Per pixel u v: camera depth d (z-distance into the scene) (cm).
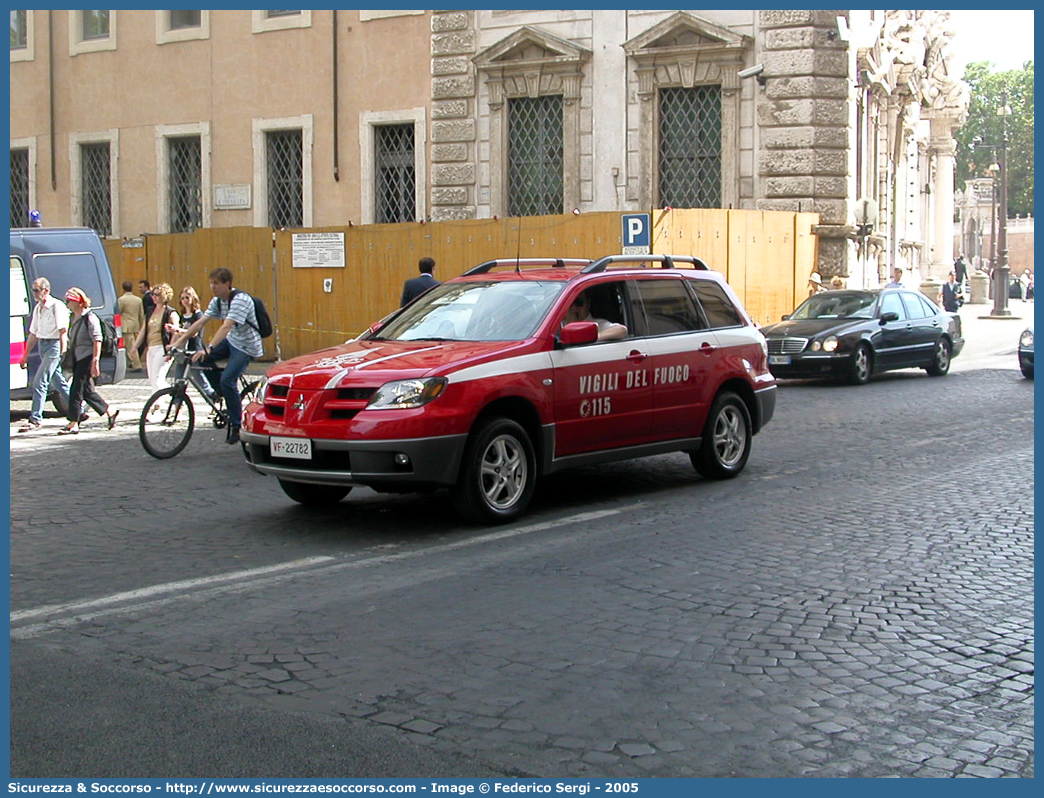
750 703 515
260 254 2689
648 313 1040
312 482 875
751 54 2678
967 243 10362
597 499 1011
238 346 1352
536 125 2897
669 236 2341
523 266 1398
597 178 2822
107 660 577
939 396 1872
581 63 2812
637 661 570
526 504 919
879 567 758
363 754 462
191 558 797
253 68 3153
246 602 682
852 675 552
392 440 837
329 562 780
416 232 2527
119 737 480
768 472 1150
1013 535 854
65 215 3459
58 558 800
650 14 2753
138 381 2234
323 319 2634
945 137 5906
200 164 3269
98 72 3372
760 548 813
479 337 956
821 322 2120
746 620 639
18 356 1695
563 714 502
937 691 532
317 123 3088
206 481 1129
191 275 2783
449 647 593
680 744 471
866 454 1262
